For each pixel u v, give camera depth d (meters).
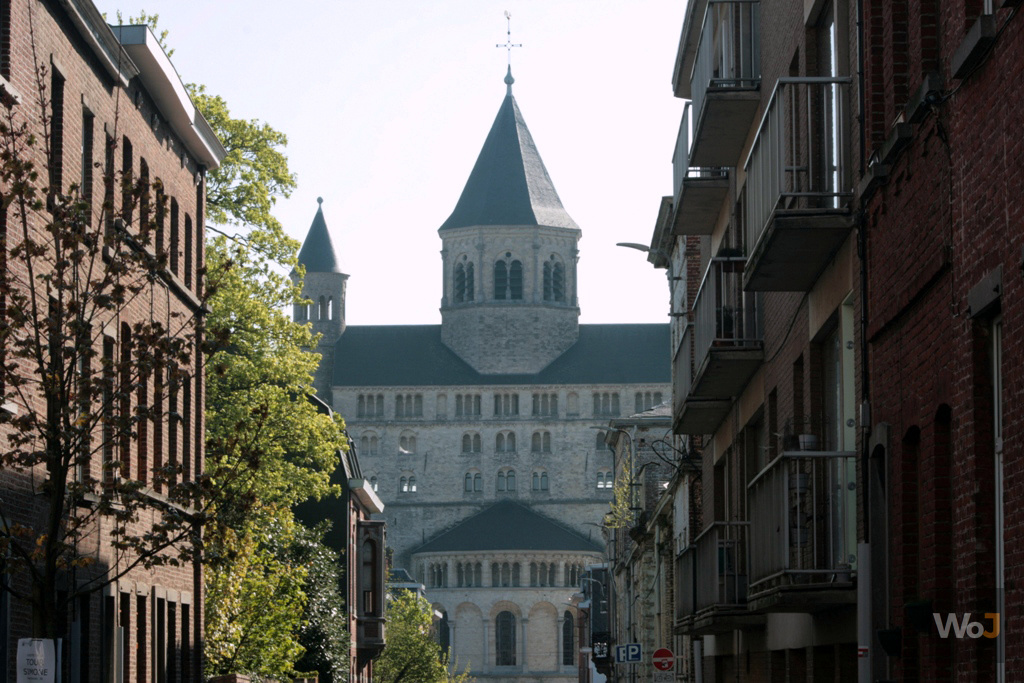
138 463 35.16
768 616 28.11
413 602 128.88
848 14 20.06
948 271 15.20
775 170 20.30
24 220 22.08
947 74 15.16
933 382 15.74
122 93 33.34
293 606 51.00
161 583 37.72
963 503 14.54
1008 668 13.02
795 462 21.25
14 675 24.88
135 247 24.31
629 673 76.56
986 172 13.67
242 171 65.44
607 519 91.94
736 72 29.03
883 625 18.25
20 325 21.62
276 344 64.81
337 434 64.19
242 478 44.16
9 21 25.02
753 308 28.06
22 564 22.02
